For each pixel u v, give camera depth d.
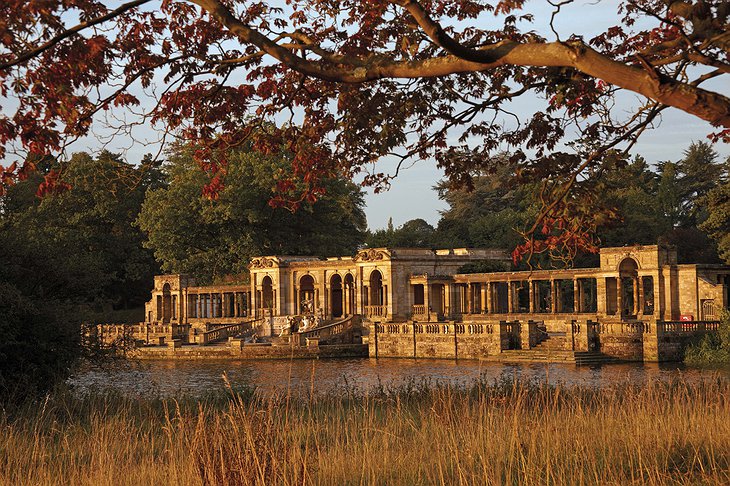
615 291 130.62
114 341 57.22
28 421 36.94
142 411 42.03
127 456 30.14
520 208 190.12
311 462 25.66
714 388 38.94
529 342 117.69
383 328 131.88
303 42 26.45
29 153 28.77
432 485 26.11
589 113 31.39
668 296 122.94
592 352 110.44
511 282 144.88
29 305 48.41
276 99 33.50
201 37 31.45
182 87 32.19
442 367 107.38
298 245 182.88
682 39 23.58
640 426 30.08
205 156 34.12
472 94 33.78
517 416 29.34
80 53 26.50
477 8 33.06
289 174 36.69
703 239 156.38
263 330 161.38
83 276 56.22
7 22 24.69
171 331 163.12
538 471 25.67
